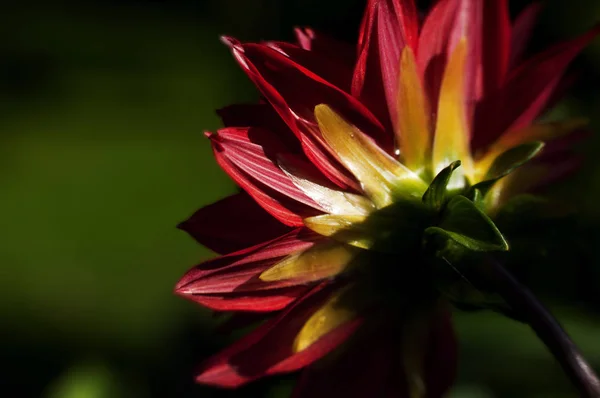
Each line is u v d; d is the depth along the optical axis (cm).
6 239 120
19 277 114
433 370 34
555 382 52
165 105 153
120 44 178
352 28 117
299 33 37
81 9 193
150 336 97
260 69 35
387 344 35
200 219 35
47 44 178
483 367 52
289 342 34
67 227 123
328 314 34
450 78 36
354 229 35
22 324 102
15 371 91
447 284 35
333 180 35
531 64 37
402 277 35
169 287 109
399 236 35
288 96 35
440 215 35
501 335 53
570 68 78
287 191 35
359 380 34
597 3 89
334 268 35
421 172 35
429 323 35
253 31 148
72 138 143
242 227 35
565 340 33
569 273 63
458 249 34
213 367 34
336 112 35
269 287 34
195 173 133
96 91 160
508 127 37
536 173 37
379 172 35
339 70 35
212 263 34
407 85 35
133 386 48
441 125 36
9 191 130
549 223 36
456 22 36
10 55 173
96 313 104
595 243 62
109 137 144
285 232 35
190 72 162
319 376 34
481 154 36
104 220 124
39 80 164
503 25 36
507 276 34
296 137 35
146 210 126
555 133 37
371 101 35
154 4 191
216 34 177
